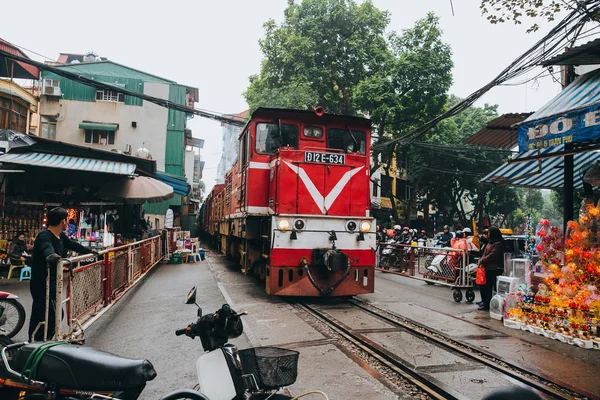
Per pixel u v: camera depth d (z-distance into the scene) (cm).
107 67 2884
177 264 1683
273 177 956
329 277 890
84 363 294
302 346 593
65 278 572
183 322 728
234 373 331
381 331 675
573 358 555
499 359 545
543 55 774
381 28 2523
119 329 685
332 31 2441
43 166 1220
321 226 888
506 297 766
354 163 942
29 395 315
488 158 3014
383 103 2269
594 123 587
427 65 2258
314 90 2411
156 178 1770
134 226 1639
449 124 2989
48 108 2728
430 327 707
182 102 2903
